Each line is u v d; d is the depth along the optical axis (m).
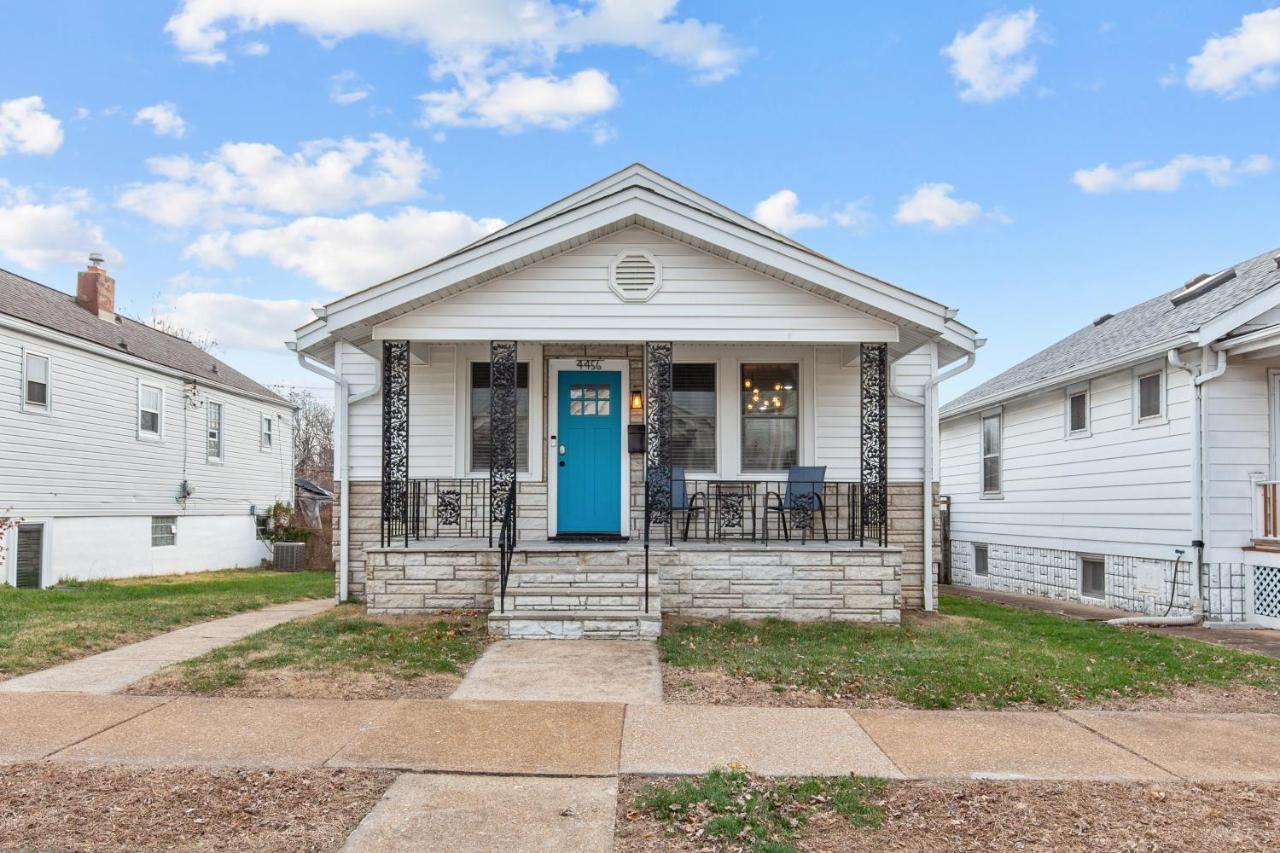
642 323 9.32
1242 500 10.52
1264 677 7.00
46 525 15.59
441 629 8.12
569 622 7.92
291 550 23.00
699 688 6.29
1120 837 3.82
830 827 3.91
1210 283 12.93
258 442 24.45
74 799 4.09
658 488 9.23
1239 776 4.62
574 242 9.27
